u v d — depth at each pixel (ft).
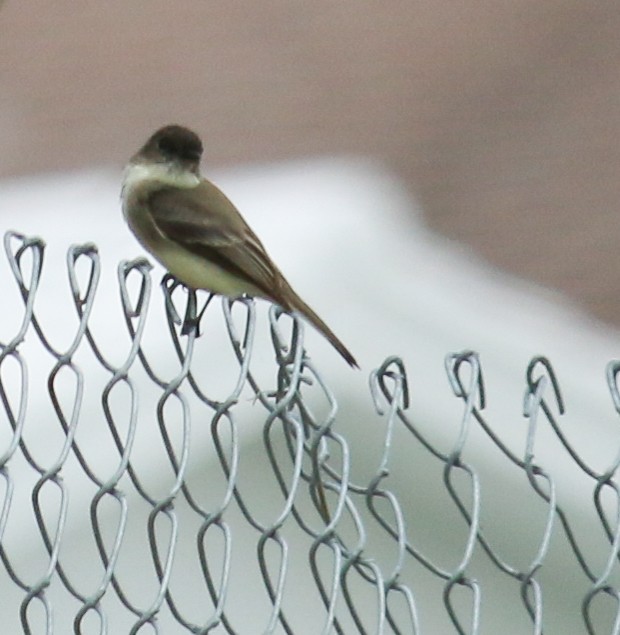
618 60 58.29
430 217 50.60
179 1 60.03
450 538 39.52
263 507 37.29
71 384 38.65
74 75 56.85
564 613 39.96
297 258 43.19
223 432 37.63
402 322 42.98
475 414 24.38
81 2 60.44
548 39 59.67
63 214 47.03
